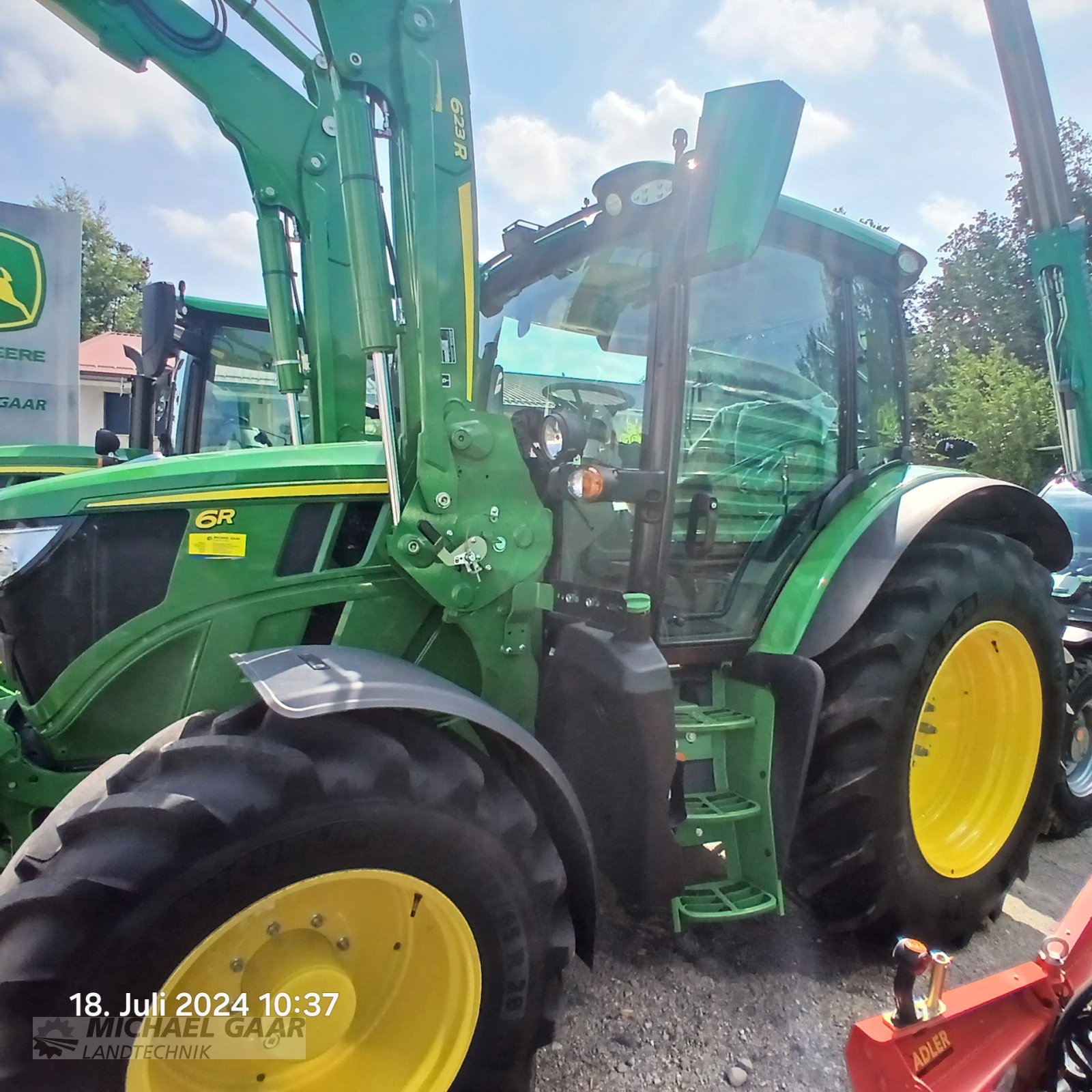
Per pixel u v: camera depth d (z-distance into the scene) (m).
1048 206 2.81
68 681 2.07
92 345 24.72
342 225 2.78
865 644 2.54
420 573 2.11
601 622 2.24
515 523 2.21
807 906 2.65
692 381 2.54
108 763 1.83
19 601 2.08
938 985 1.62
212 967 1.59
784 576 2.70
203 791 1.53
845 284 2.85
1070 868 3.50
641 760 2.11
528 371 2.85
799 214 2.61
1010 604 2.82
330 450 2.29
